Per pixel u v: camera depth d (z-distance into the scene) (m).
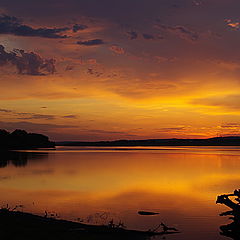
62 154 134.25
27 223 17.94
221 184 41.28
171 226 20.41
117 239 16.72
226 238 18.09
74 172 56.41
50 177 48.25
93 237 16.25
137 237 17.50
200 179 46.94
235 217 20.70
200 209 25.73
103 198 30.42
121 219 22.20
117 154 139.62
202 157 116.06
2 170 59.47
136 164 78.00
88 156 118.75
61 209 25.31
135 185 39.94
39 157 108.50
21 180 44.16
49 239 15.18
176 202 28.72
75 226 18.12
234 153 161.38
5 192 33.53
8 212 20.86
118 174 53.41
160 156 122.06
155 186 39.25
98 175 51.72
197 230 19.59
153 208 26.03
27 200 29.06
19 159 95.81
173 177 49.62
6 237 15.13
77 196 31.48
